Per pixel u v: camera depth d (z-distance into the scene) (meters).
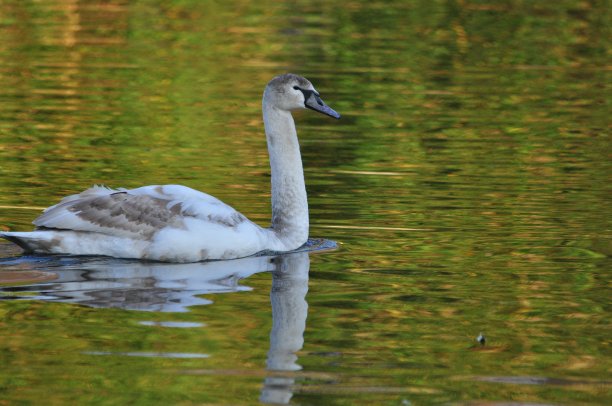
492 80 25.64
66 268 12.31
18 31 29.70
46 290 11.45
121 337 10.06
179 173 17.42
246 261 12.95
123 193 12.95
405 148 19.45
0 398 8.67
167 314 10.78
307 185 16.88
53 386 8.91
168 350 9.77
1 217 14.53
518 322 10.75
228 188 16.58
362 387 9.03
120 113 21.69
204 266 12.62
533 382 9.20
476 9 33.88
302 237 13.78
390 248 13.58
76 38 29.22
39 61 26.36
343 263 12.92
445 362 9.66
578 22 32.34
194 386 8.98
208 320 10.62
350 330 10.44
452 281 12.17
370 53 28.22
